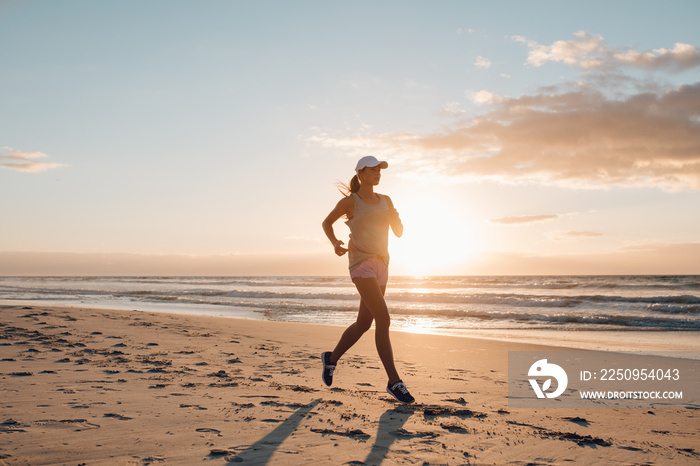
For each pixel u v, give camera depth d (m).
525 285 42.44
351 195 3.76
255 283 58.34
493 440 2.75
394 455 2.40
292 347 7.73
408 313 17.00
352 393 4.10
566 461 2.40
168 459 2.22
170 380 4.40
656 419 3.54
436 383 4.90
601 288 35.94
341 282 59.81
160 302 22.84
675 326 12.83
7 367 4.80
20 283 63.75
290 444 2.53
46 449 2.32
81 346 6.67
